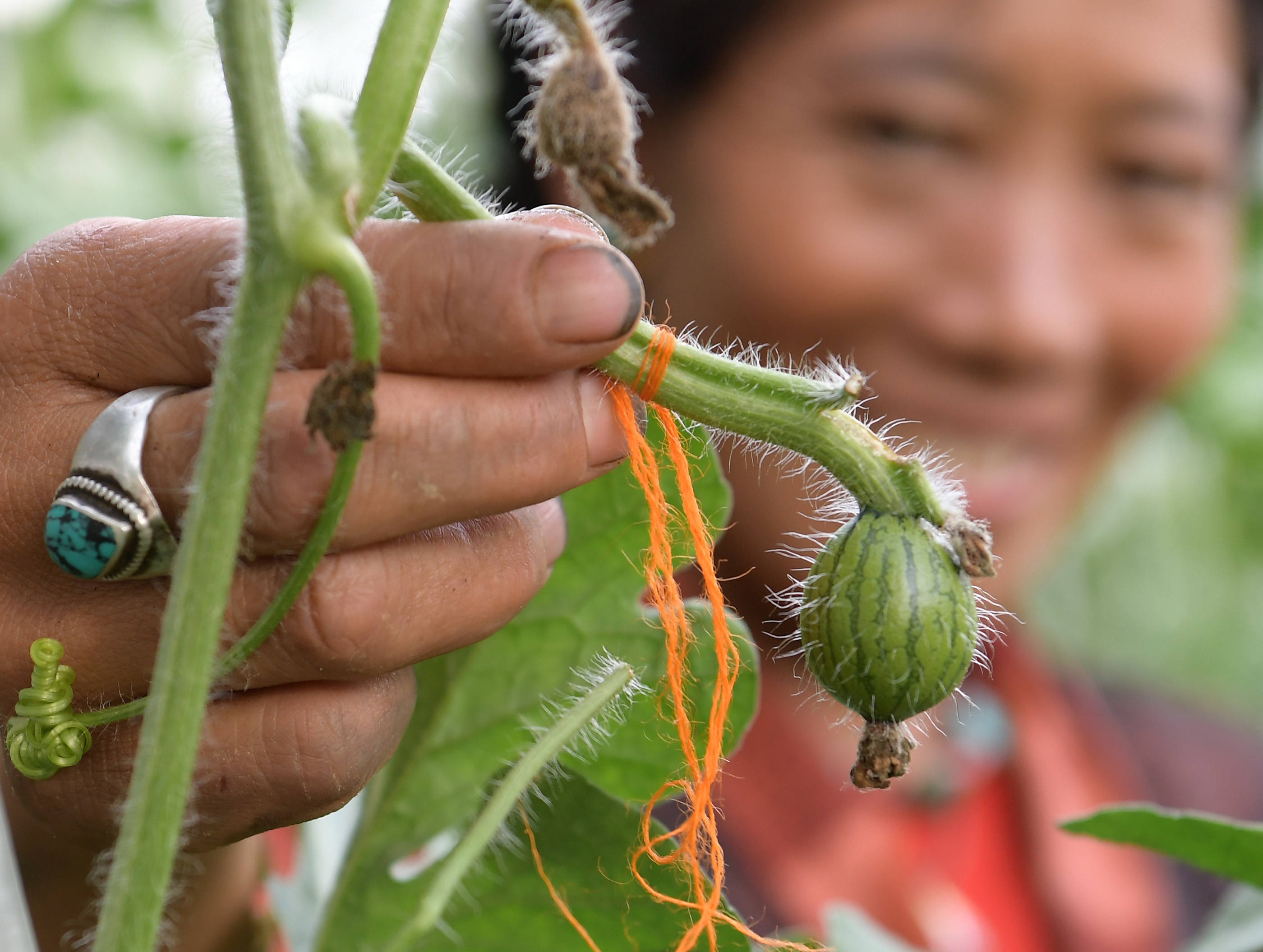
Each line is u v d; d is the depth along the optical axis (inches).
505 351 10.7
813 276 22.9
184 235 10.9
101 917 9.5
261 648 11.0
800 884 25.3
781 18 22.1
